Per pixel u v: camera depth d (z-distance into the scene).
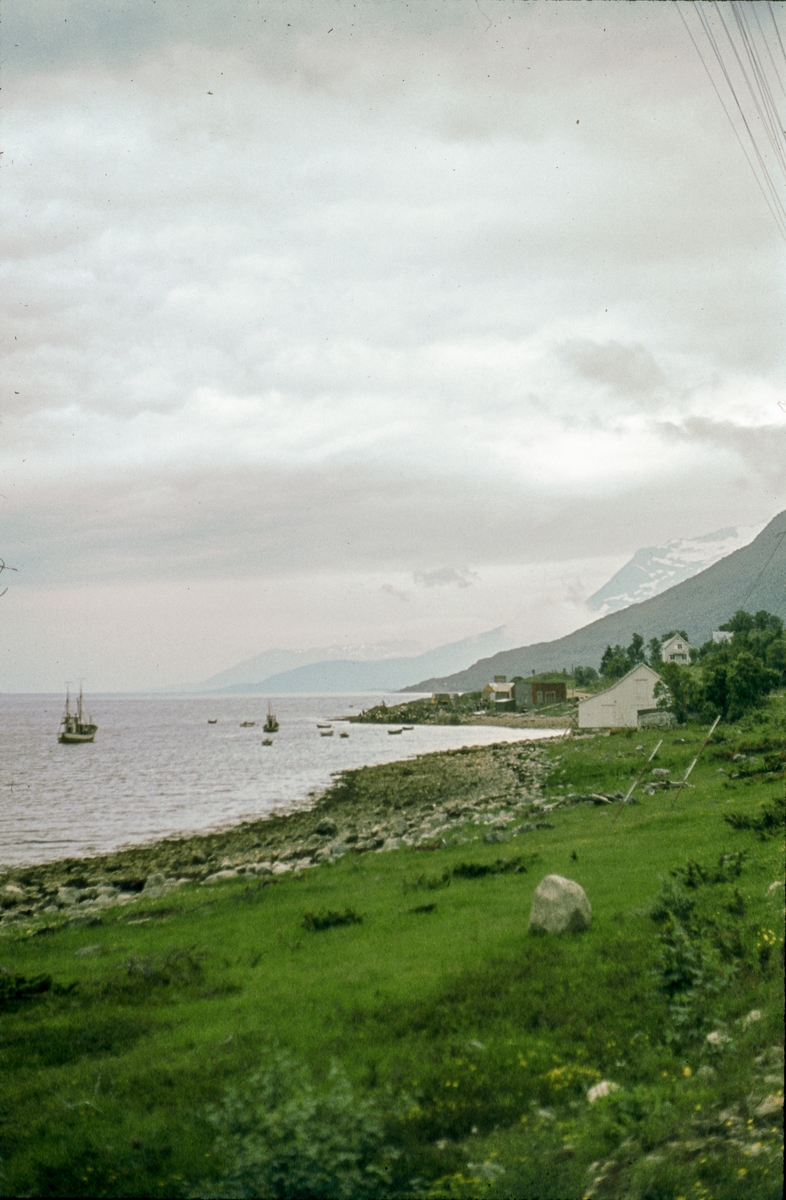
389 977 15.35
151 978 16.78
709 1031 11.28
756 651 133.00
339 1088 9.05
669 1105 9.10
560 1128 9.16
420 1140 9.28
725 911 15.90
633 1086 10.05
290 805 66.50
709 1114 8.79
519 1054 11.30
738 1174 7.23
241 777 91.75
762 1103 8.64
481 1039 12.05
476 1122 9.76
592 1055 11.19
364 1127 8.54
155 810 65.81
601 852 25.34
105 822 60.00
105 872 40.66
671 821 30.06
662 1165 7.70
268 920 21.89
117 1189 8.67
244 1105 9.30
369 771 90.31
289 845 44.50
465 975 14.73
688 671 92.38
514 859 25.66
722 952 13.73
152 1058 12.48
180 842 49.47
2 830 56.88
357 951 17.50
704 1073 9.89
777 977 12.27
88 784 86.31
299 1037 12.70
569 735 97.44
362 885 25.81
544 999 13.24
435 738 162.88
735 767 45.88
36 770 103.62
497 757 89.88
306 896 25.03
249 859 39.78
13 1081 12.07
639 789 43.59
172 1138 9.71
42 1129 10.37
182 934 21.55
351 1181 7.81
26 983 16.19
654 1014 12.11
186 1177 8.74
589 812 37.81
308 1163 7.93
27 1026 14.20
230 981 16.20
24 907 31.72
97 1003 15.48
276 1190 7.80
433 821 44.75
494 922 18.61
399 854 33.16
